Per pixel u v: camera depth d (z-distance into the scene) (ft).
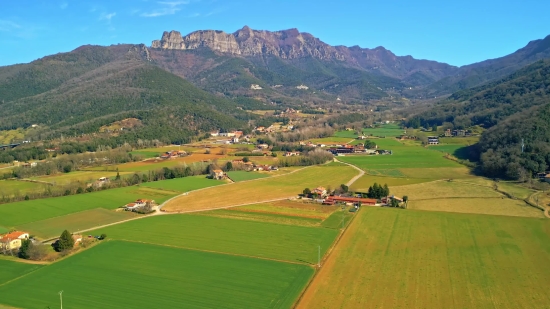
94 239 424.46
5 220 495.82
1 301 298.15
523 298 294.46
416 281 322.14
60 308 287.89
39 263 366.63
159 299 299.99
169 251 394.52
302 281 326.03
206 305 290.56
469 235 427.33
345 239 420.77
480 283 318.04
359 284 318.04
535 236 421.18
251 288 315.37
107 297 303.27
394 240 414.82
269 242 417.08
